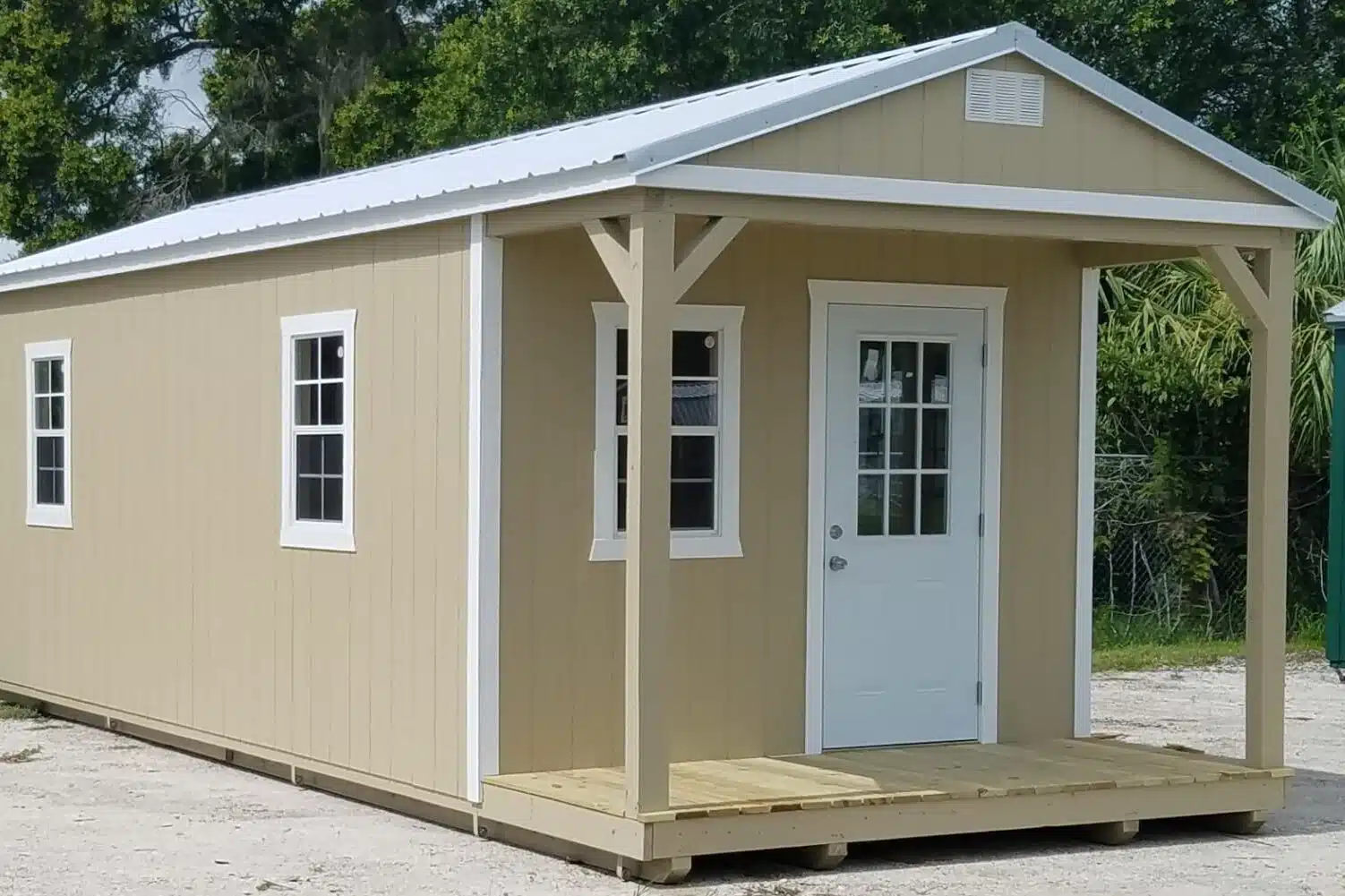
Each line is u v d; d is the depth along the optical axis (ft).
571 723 30.32
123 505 41.78
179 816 31.73
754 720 31.86
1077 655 35.01
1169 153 30.14
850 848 29.35
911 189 27.84
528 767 29.91
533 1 75.15
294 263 35.19
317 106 102.83
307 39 100.58
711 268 31.37
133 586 41.29
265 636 36.01
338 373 34.04
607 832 26.50
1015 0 78.74
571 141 34.83
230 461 37.42
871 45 70.79
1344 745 41.78
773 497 32.09
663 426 26.08
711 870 27.45
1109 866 28.32
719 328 31.55
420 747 31.09
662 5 73.56
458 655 30.09
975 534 33.99
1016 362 34.37
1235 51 83.30
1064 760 31.94
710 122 27.27
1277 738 31.45
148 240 41.96
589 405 30.55
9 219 95.76
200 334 38.60
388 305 32.22
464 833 30.14
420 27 101.96
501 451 29.71
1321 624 61.82
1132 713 45.88
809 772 30.07
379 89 93.91
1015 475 34.35
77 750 40.09
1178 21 80.07
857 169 27.40
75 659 43.96
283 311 35.55
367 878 26.63
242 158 103.96
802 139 26.96
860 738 32.89
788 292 32.17
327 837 29.81
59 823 30.99
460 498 30.14
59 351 44.70
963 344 33.83
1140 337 62.49
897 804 27.91
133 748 40.40
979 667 33.99
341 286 33.65
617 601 30.76
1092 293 35.09
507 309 29.78
